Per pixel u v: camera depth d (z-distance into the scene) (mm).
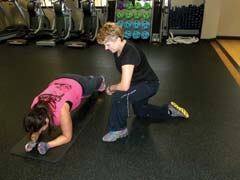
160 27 5605
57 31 5863
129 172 1728
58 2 5590
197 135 2127
